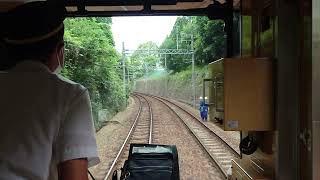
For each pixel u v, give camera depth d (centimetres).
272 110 348
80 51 2066
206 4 548
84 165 141
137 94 7444
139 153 392
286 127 338
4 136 137
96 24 2288
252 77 347
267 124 348
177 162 386
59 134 141
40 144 137
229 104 347
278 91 337
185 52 3791
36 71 147
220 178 867
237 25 526
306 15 307
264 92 348
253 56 425
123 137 1587
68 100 144
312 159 297
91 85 2098
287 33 334
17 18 143
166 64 6406
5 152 135
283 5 334
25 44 145
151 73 8250
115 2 504
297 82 332
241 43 478
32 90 143
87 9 544
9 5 386
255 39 416
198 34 4122
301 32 321
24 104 141
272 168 357
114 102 2753
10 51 147
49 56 150
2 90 144
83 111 146
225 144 1288
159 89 6956
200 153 1191
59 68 158
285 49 335
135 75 8738
